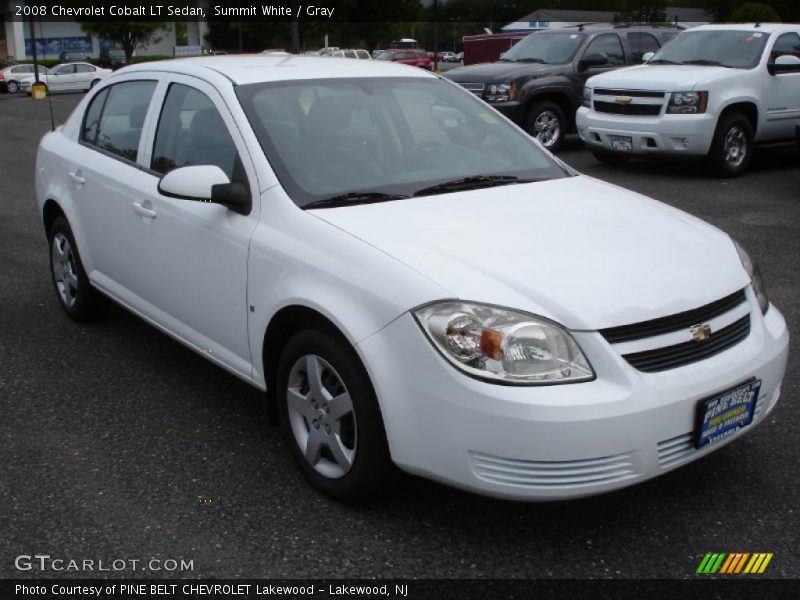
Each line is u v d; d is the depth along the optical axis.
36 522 3.26
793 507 3.35
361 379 3.07
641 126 10.82
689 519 3.27
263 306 3.50
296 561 3.02
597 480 2.82
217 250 3.77
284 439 3.91
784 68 11.05
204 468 3.67
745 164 11.03
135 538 3.16
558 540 3.13
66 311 5.55
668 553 3.05
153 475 3.61
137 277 4.52
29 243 7.74
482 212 3.55
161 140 4.38
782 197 9.55
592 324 2.85
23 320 5.59
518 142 4.48
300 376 3.44
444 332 2.84
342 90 4.19
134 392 4.46
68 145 5.29
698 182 10.62
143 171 4.44
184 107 4.26
